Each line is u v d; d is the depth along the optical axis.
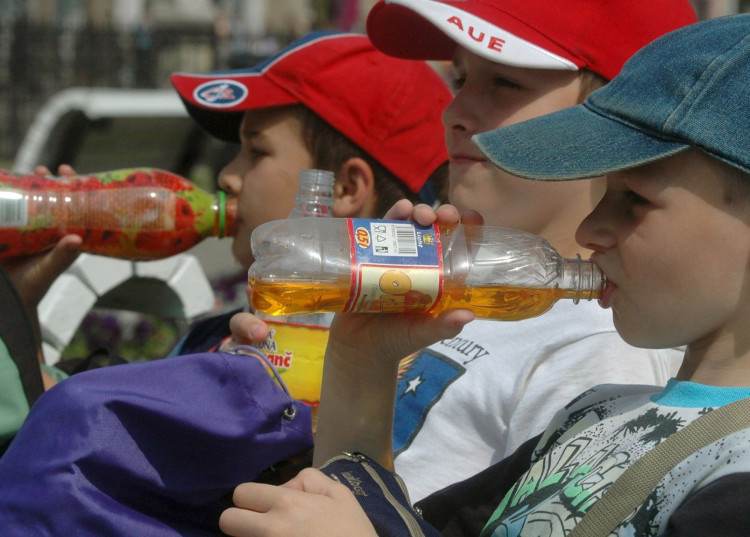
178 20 13.27
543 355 1.94
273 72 2.59
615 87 1.49
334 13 13.97
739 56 1.34
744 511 1.18
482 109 2.11
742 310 1.34
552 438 1.64
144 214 2.50
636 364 1.89
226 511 1.38
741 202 1.31
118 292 3.68
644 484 1.30
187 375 1.56
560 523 1.39
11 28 13.45
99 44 13.37
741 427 1.28
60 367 2.62
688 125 1.32
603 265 1.47
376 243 1.52
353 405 1.68
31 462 1.45
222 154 7.54
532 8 2.07
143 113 6.34
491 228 1.64
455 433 1.96
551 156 1.43
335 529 1.32
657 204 1.36
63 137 6.52
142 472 1.49
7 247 2.46
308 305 1.52
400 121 2.59
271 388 1.61
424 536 1.46
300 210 2.15
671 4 2.14
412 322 1.58
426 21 2.31
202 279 3.58
